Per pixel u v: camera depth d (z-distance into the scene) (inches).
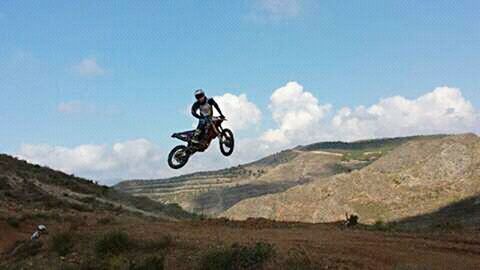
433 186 3914.9
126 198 2226.9
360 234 877.8
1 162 2063.2
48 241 874.1
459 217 3105.3
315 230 955.3
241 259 655.1
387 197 3964.1
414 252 737.0
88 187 2210.9
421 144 4675.2
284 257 656.4
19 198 1665.8
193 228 953.5
